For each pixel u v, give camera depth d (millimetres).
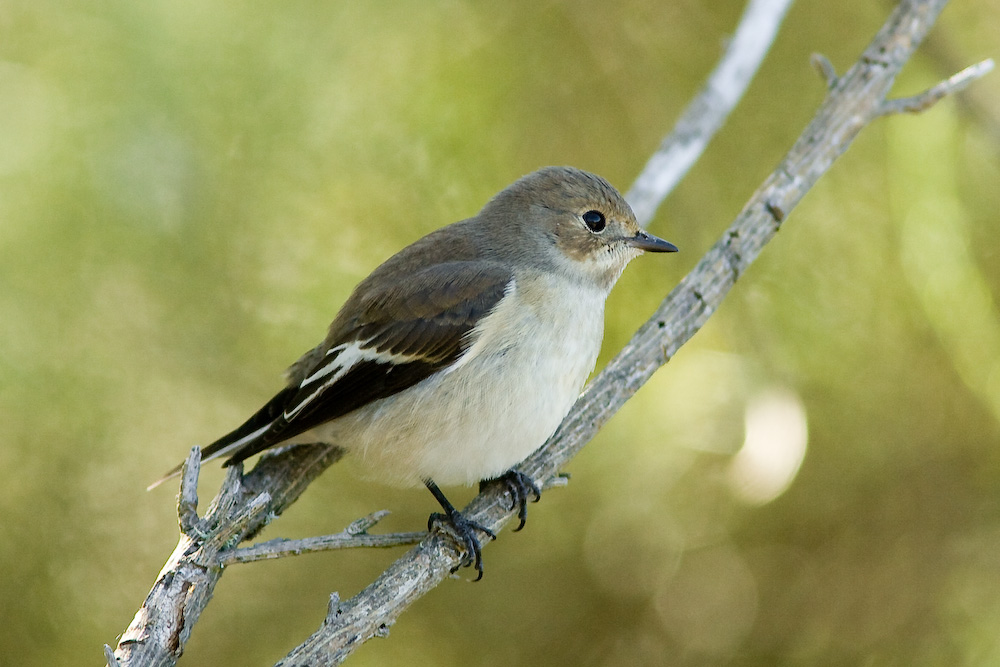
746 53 9469
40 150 10141
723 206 11859
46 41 10234
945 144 10414
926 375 11570
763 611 11648
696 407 10828
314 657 6180
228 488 6453
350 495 11617
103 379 11008
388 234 11352
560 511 11586
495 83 11492
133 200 10016
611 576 11734
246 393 11336
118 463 11117
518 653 11664
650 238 8281
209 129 10562
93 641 10703
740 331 11250
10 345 10586
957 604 11055
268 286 11250
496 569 11766
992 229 11859
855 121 8484
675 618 11727
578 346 7820
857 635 11406
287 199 11227
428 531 6969
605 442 11086
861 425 11594
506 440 7562
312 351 8328
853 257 11742
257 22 10867
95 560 10953
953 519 11406
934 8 8836
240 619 11297
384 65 11406
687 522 11648
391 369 7723
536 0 11695
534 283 7816
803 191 8359
